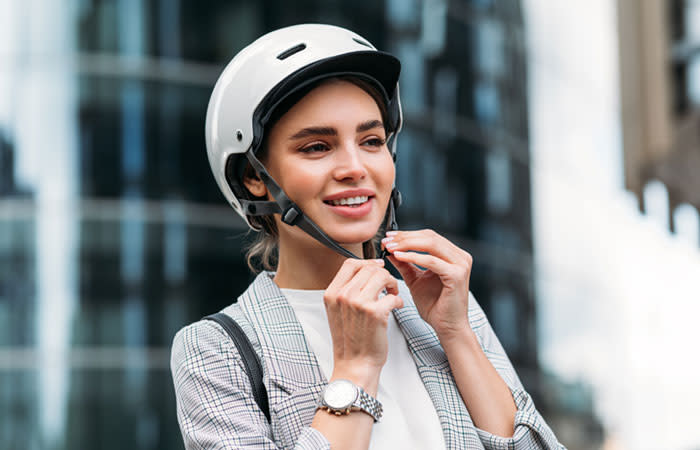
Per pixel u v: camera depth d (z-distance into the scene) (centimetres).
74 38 1179
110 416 1111
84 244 1136
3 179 1143
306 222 187
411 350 198
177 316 1141
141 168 1158
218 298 1154
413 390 192
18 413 1102
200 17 1195
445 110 1341
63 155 1152
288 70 185
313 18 1217
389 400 188
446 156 1326
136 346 1123
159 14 1188
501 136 1438
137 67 1172
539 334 1474
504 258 1402
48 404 1106
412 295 199
